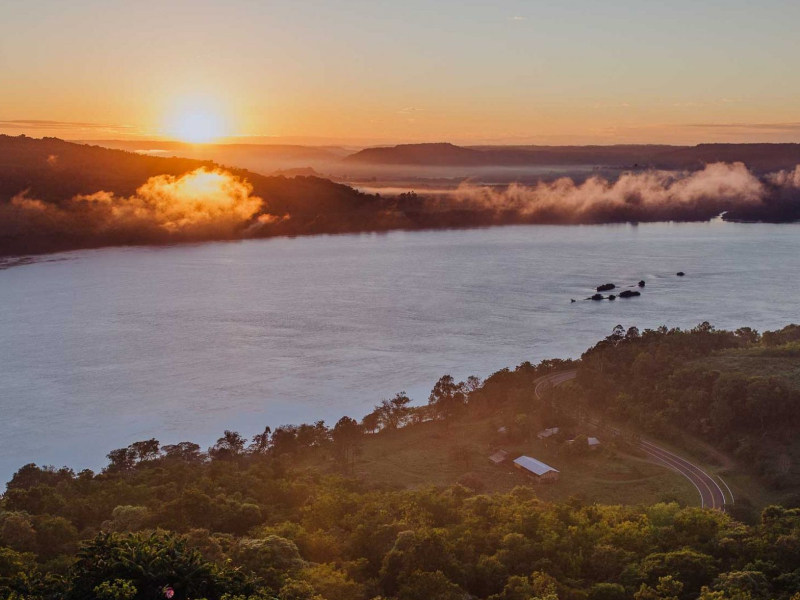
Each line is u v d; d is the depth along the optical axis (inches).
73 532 5088.6
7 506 5821.9
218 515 5536.4
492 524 5531.5
